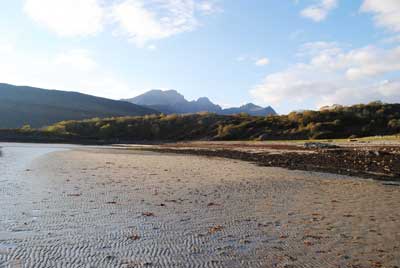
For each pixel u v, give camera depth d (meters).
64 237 9.84
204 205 14.33
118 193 16.64
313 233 10.61
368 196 16.67
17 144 73.62
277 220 12.07
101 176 22.50
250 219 12.16
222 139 101.25
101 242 9.49
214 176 23.39
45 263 7.96
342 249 9.26
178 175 23.78
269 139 93.00
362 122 96.00
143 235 10.20
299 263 8.29
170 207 13.87
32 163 29.84
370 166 28.69
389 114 98.75
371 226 11.43
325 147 50.62
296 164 31.53
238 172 25.83
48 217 11.91
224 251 8.99
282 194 17.05
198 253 8.82
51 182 19.38
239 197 16.16
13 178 20.50
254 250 9.09
